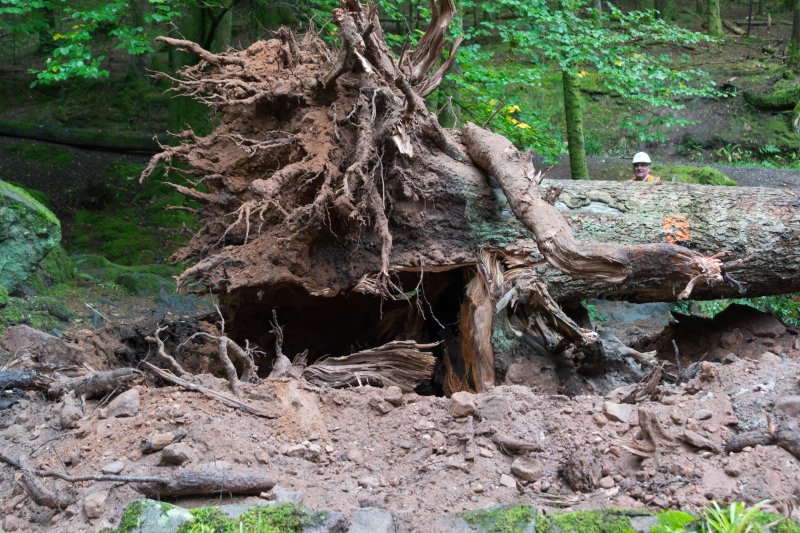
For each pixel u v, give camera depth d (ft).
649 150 55.93
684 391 13.10
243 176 17.44
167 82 53.42
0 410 13.32
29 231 21.84
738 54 68.18
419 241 17.25
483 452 11.30
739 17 80.48
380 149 16.22
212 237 17.62
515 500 10.23
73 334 17.94
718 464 10.54
